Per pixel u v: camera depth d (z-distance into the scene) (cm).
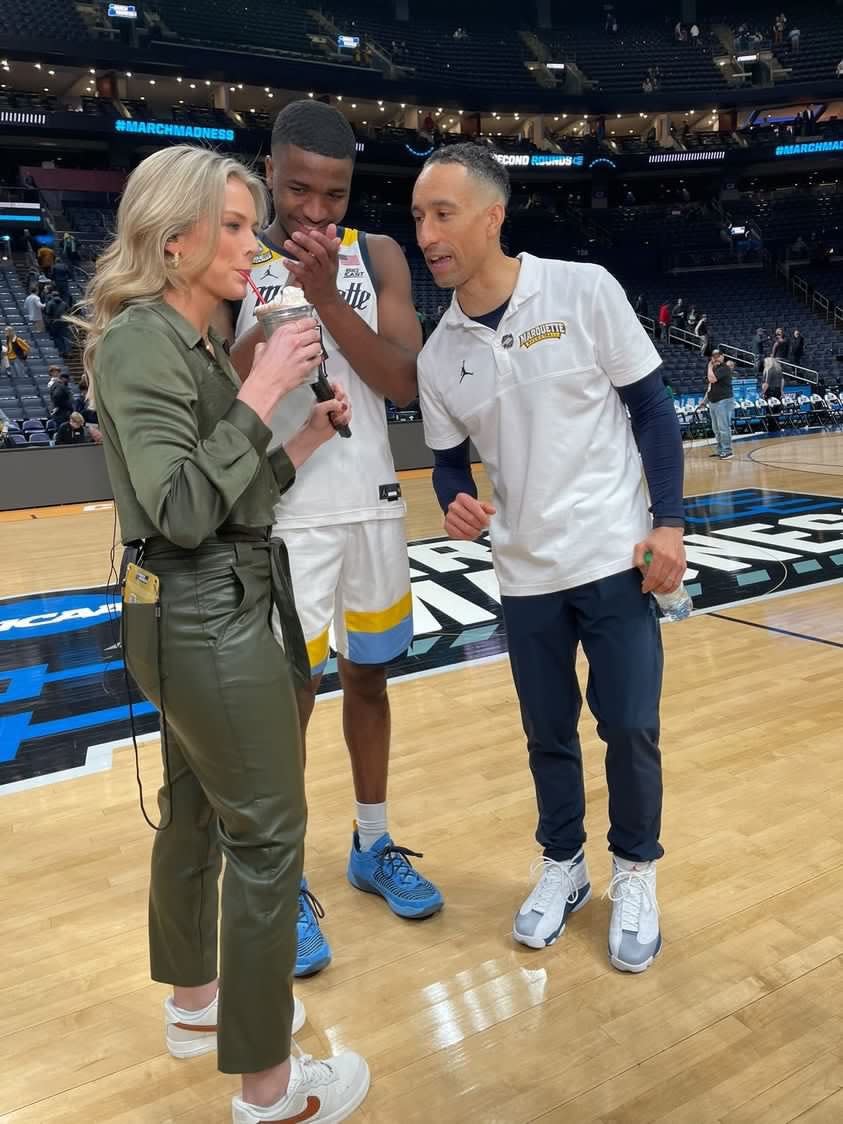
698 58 2562
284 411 170
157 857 141
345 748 281
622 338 157
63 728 314
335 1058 139
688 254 2219
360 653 185
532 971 169
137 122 1898
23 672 380
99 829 236
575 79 2469
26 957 182
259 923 118
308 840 227
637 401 163
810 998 157
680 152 2353
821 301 2009
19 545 684
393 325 179
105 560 610
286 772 121
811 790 234
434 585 492
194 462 108
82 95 2181
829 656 341
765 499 718
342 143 160
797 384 1631
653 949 168
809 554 509
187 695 116
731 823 219
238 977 119
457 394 171
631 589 165
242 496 120
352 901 199
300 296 127
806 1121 131
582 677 336
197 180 115
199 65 1956
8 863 220
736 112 2567
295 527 171
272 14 2319
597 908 190
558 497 165
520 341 161
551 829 183
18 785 266
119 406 109
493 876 204
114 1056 154
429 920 188
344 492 175
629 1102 136
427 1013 159
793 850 205
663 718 289
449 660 363
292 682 126
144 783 265
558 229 2383
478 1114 135
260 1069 121
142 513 116
